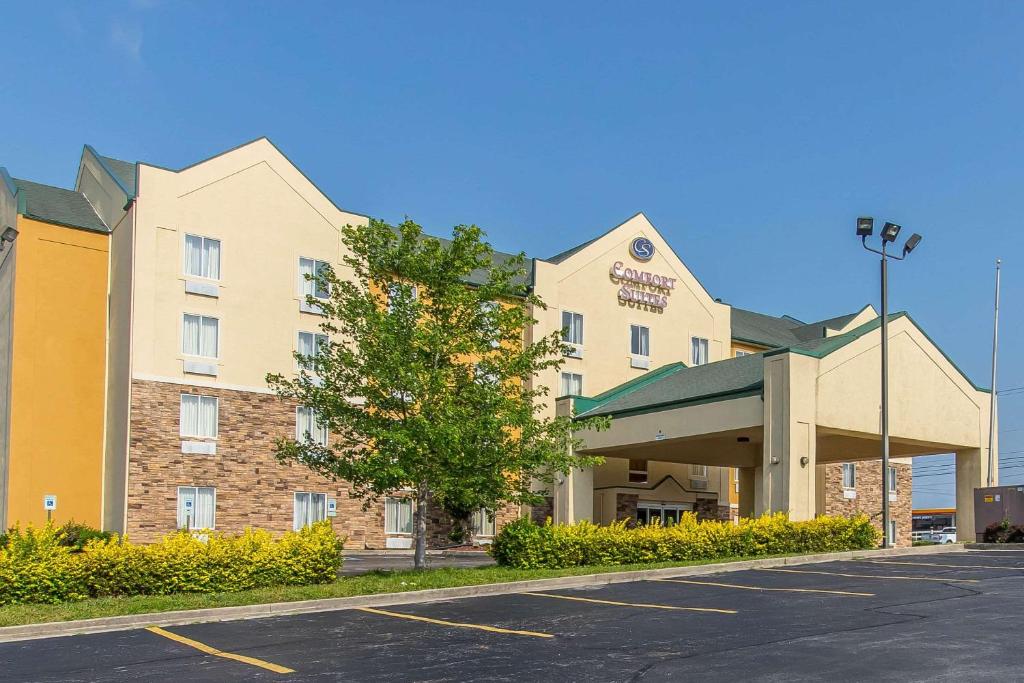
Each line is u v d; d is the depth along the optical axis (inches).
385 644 503.2
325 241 1387.8
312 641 518.9
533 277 1505.9
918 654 426.3
